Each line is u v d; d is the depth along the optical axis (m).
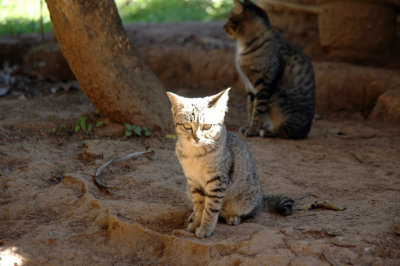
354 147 7.96
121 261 4.30
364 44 12.32
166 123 7.93
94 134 7.74
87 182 5.62
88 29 7.22
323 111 11.27
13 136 7.38
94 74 7.48
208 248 4.15
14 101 9.85
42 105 9.73
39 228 4.70
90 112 8.71
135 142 7.43
